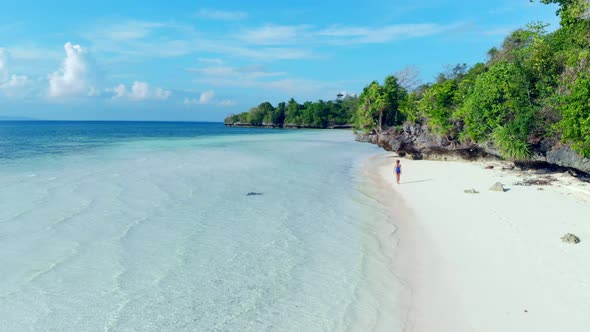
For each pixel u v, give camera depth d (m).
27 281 12.44
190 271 13.38
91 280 12.59
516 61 32.91
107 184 27.33
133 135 101.38
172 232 17.31
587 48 28.34
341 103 181.88
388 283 12.60
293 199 24.20
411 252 15.20
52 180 28.41
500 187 25.06
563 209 19.98
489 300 11.17
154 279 12.76
